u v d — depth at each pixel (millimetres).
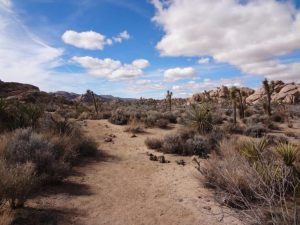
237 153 8852
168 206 6785
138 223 5930
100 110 36469
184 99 101688
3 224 4992
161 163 11117
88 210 6398
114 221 5977
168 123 22344
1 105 13383
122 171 9789
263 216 4387
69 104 62438
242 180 6363
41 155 8148
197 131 15648
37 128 12547
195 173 9469
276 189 5914
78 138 12219
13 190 5805
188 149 12727
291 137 19141
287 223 4051
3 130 12062
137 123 21062
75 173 9102
